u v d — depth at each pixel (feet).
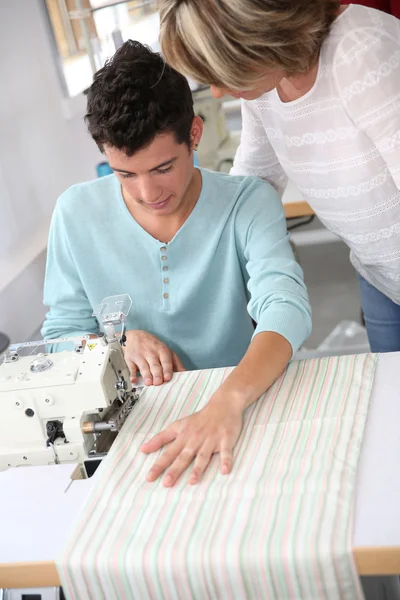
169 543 3.24
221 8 3.57
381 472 3.39
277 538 3.12
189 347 5.39
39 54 9.49
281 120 4.69
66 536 3.43
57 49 9.86
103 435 4.33
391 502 3.19
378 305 5.80
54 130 9.81
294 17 3.71
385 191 4.63
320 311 10.25
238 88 3.89
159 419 4.23
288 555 3.02
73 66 10.19
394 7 6.79
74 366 4.13
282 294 4.59
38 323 8.45
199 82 3.97
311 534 3.10
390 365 4.27
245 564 3.06
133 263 5.18
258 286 4.78
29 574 3.34
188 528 3.31
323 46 4.19
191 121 4.49
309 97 4.39
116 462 3.91
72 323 5.41
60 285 5.43
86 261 5.24
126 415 4.33
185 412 4.24
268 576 3.06
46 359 4.25
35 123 9.30
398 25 4.13
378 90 4.08
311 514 3.21
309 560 3.01
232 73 3.77
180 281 5.17
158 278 5.21
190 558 3.13
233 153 8.75
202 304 5.24
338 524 3.12
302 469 3.51
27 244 8.82
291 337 4.39
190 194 5.03
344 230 5.05
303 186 4.97
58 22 9.78
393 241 4.91
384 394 3.99
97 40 10.28
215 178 5.14
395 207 4.71
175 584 3.17
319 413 3.93
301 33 3.80
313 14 3.83
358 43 4.04
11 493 3.84
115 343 4.29
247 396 4.07
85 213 5.20
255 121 5.15
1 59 8.60
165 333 5.34
